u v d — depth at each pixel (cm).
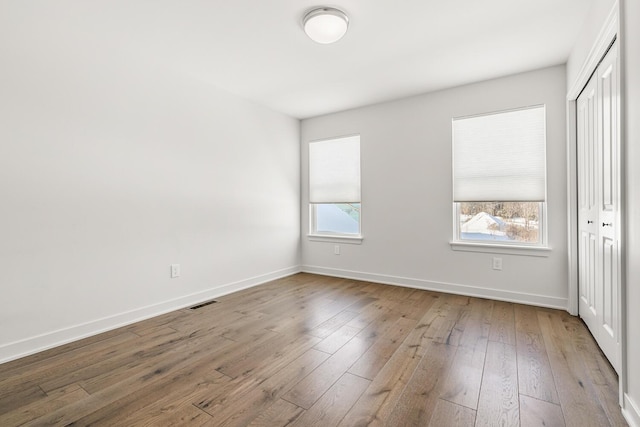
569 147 276
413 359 200
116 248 258
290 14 217
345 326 257
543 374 182
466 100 336
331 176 436
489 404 155
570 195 277
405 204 375
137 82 271
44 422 144
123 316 262
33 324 213
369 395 163
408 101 371
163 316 283
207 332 247
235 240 364
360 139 408
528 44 255
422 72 307
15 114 205
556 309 292
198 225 324
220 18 221
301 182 465
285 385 173
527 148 308
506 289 318
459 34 242
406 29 235
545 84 297
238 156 368
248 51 267
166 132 294
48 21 218
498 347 216
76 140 234
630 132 144
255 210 392
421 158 364
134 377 181
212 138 337
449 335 237
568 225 281
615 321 182
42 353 212
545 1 203
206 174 332
